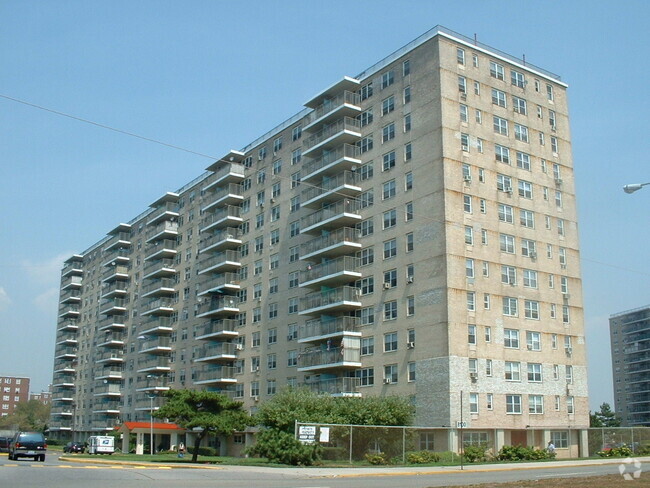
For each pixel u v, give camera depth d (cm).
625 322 15638
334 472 3353
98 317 11256
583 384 5741
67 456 6334
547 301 5681
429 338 5088
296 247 6694
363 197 5953
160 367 8756
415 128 5566
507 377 5231
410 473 3406
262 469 3506
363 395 5528
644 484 2302
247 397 7019
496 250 5425
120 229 10794
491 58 5838
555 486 2305
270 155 7356
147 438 8488
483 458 4725
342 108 6112
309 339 5997
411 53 5759
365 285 5762
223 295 7625
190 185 9062
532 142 5950
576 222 6097
